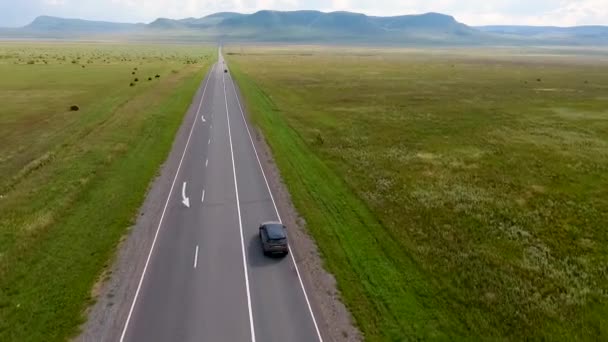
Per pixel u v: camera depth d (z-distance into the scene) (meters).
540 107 92.94
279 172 47.66
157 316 24.16
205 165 49.16
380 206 40.50
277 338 22.92
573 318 25.55
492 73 165.88
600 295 27.98
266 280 27.83
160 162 49.75
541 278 29.66
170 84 109.25
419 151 59.59
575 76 156.88
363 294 26.88
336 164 52.84
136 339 22.42
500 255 32.56
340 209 39.09
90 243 31.34
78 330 22.83
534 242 34.78
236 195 40.97
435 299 26.75
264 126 68.88
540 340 23.58
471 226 37.12
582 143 64.38
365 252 31.89
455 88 121.38
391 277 28.83
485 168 52.94
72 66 148.38
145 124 66.81
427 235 35.09
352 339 23.06
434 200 42.47
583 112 87.44
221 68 159.62
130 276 27.67
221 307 25.12
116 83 108.62
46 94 91.50
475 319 25.02
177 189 41.97
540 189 46.34
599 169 52.75
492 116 83.19
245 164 49.88
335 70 166.25
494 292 27.78
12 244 30.97
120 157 50.81
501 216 39.47
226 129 66.12
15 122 67.19
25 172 45.41
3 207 37.00
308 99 97.94
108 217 35.38
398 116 81.81
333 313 25.05
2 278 26.92
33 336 22.22
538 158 57.09
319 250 31.73
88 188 41.34
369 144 62.31
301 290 26.97
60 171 45.88
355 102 95.62
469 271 30.05
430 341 23.12
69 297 25.36
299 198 40.81
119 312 24.34
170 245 31.61
